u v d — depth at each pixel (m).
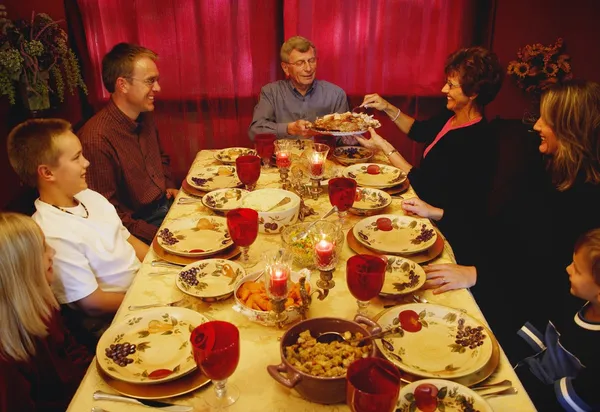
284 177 2.13
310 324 1.10
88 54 3.66
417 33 3.73
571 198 1.76
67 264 1.55
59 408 1.41
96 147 2.22
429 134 2.78
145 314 1.27
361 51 3.78
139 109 2.40
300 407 1.03
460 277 1.45
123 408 1.03
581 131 1.69
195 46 3.70
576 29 3.83
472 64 2.20
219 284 1.41
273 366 1.02
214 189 2.11
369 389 0.92
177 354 1.17
